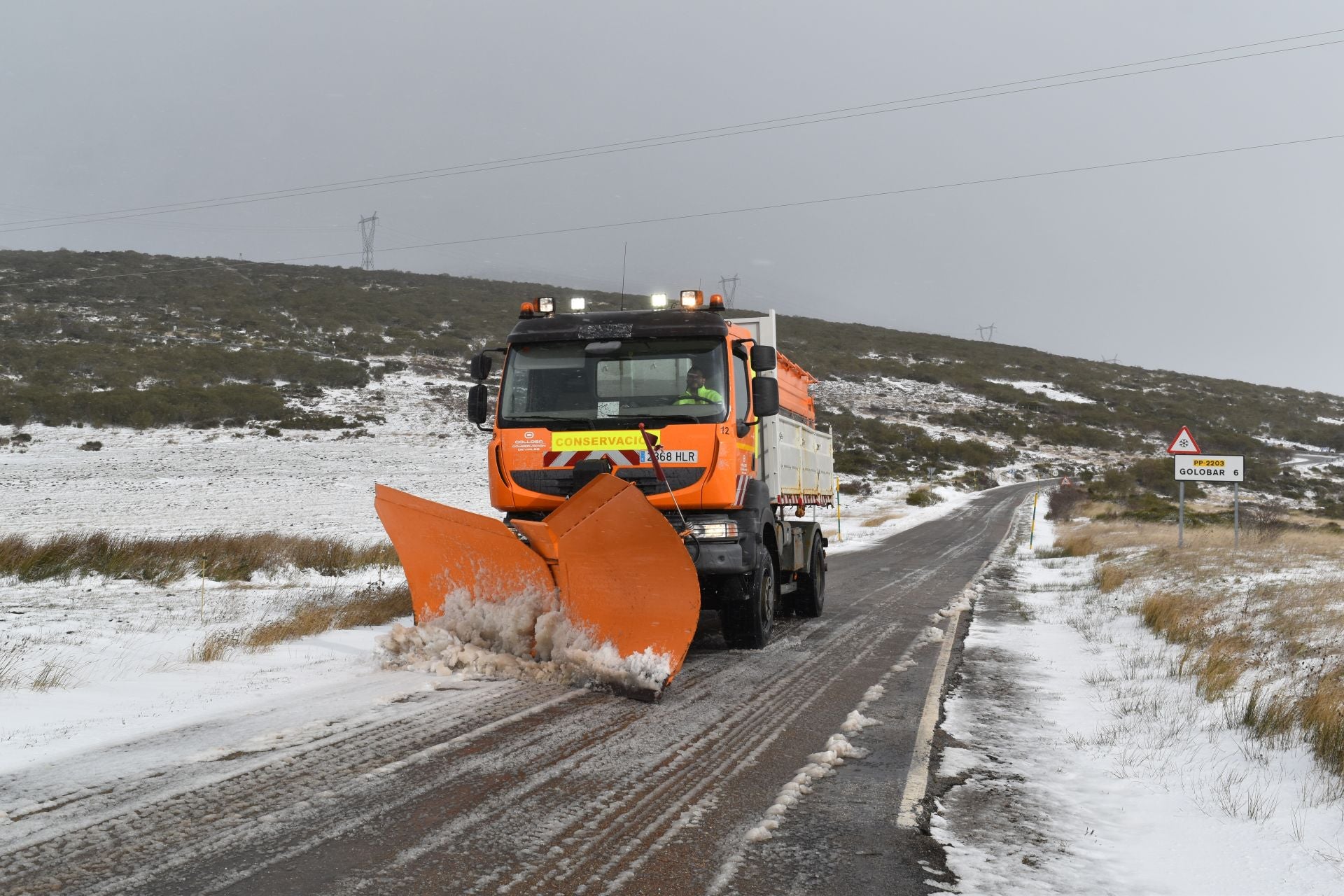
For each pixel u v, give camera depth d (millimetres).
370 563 19578
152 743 6023
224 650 9406
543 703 7383
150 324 75188
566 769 5602
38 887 3822
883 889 3977
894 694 8070
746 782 5438
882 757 6062
